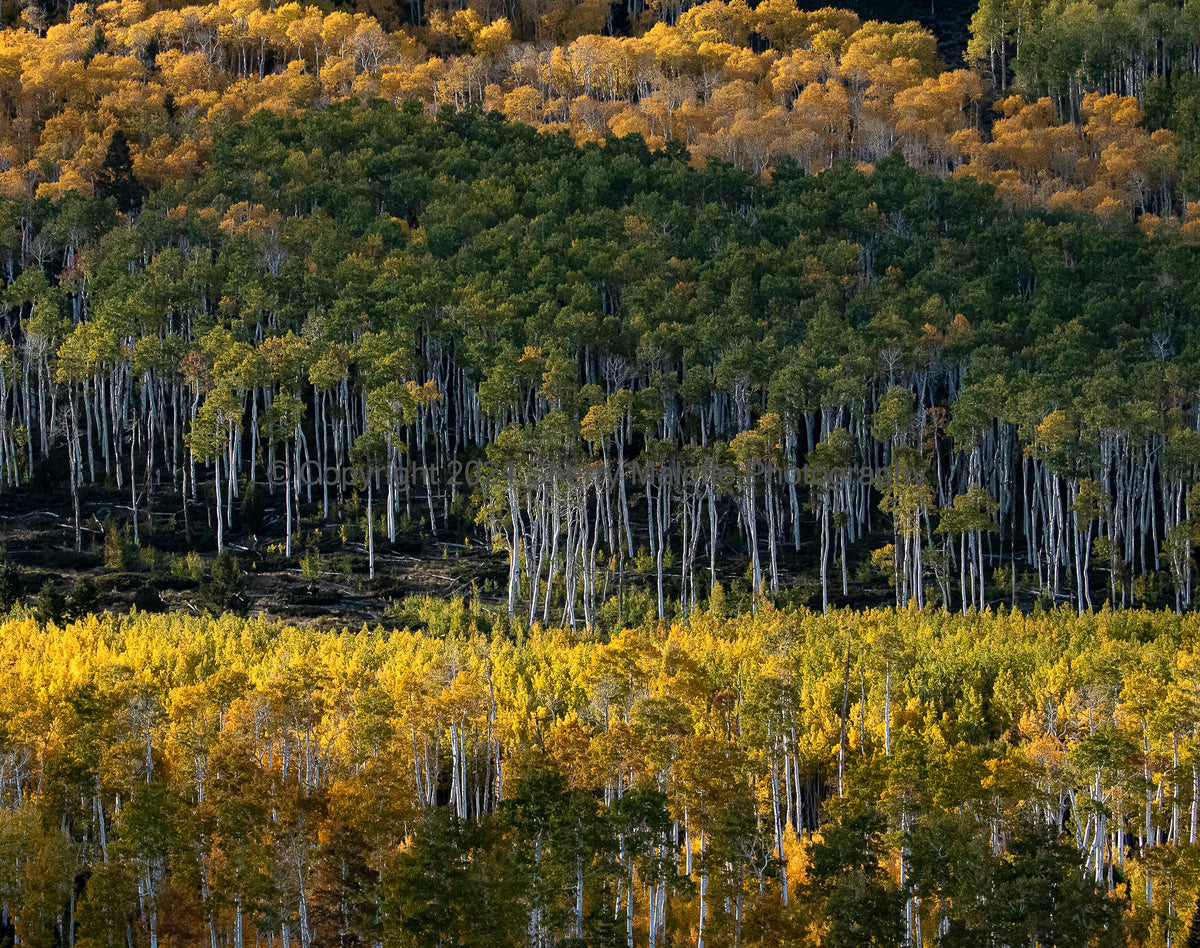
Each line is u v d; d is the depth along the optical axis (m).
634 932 81.94
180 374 156.00
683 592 132.75
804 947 74.56
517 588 134.12
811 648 107.88
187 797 79.75
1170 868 78.62
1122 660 98.06
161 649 104.12
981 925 72.25
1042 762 85.69
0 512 149.50
